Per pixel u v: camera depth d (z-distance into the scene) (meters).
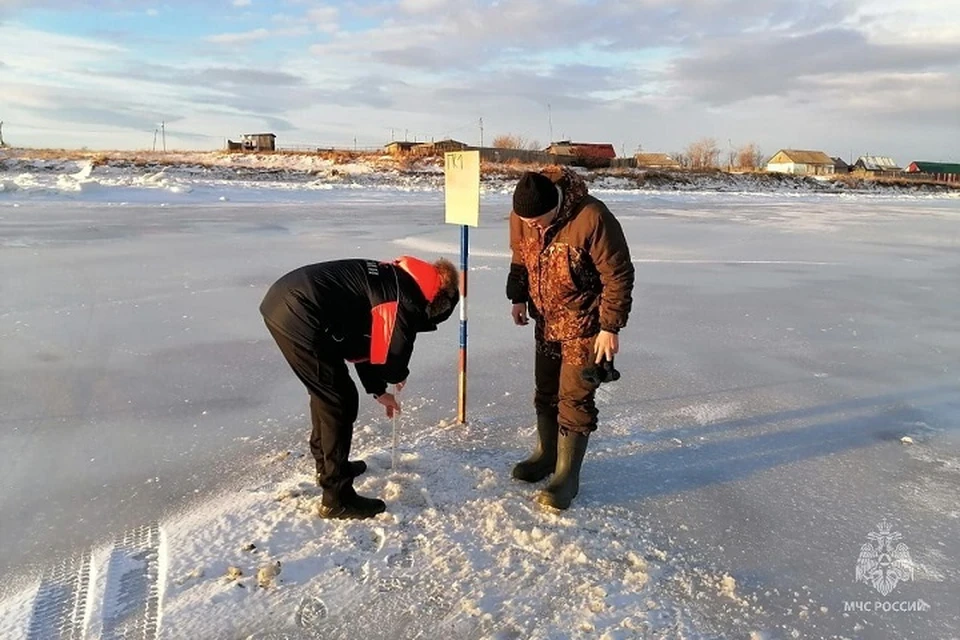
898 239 15.84
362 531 3.18
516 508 3.45
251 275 8.68
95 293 7.50
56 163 27.14
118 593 2.75
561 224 3.31
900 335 6.97
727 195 34.41
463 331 4.34
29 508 3.35
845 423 4.70
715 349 6.27
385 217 16.41
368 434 4.23
